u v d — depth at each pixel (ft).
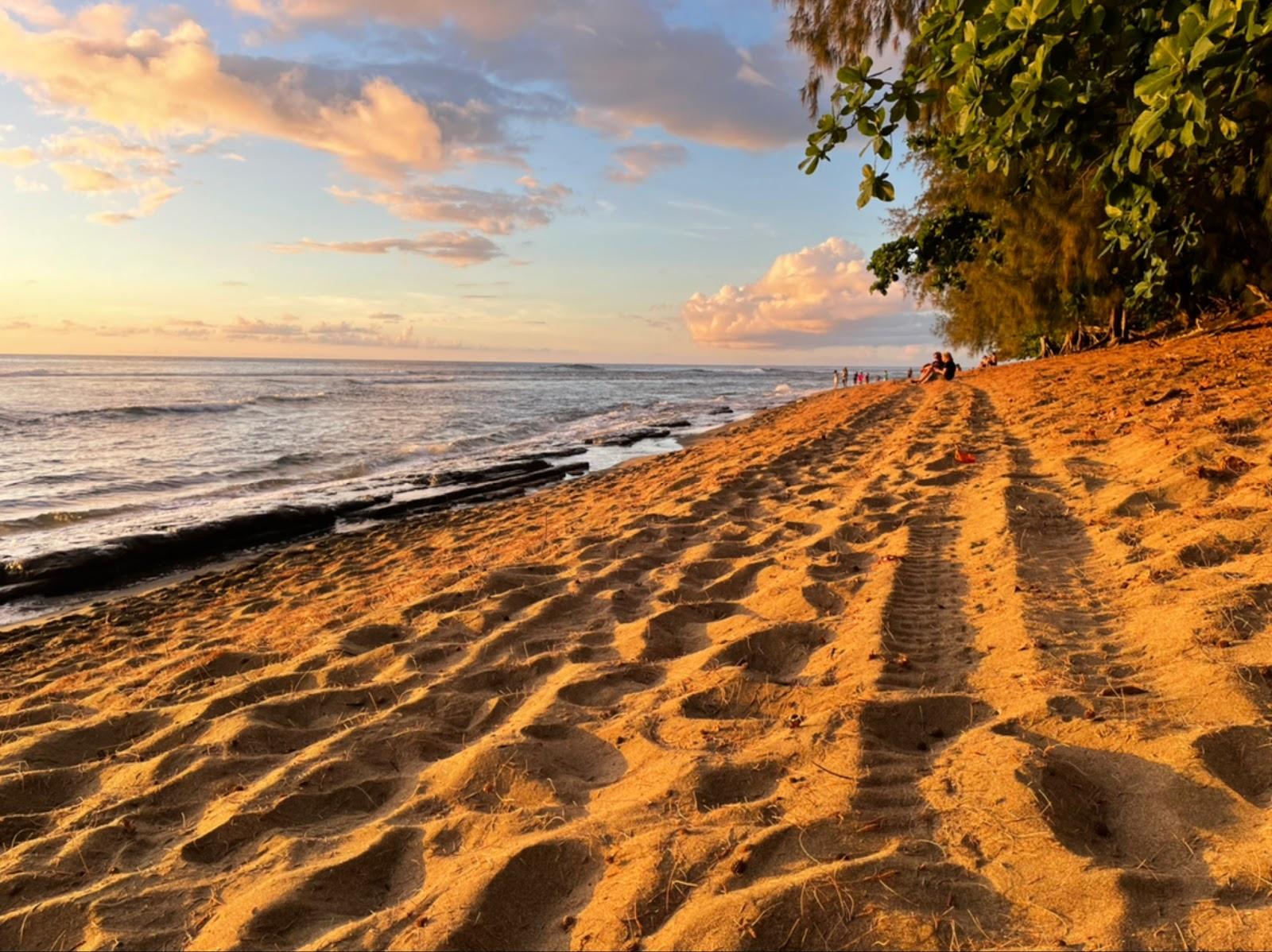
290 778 9.96
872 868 6.52
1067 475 20.02
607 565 18.98
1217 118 14.10
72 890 8.17
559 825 8.18
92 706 14.87
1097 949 5.44
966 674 10.39
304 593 24.95
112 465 63.87
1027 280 65.26
